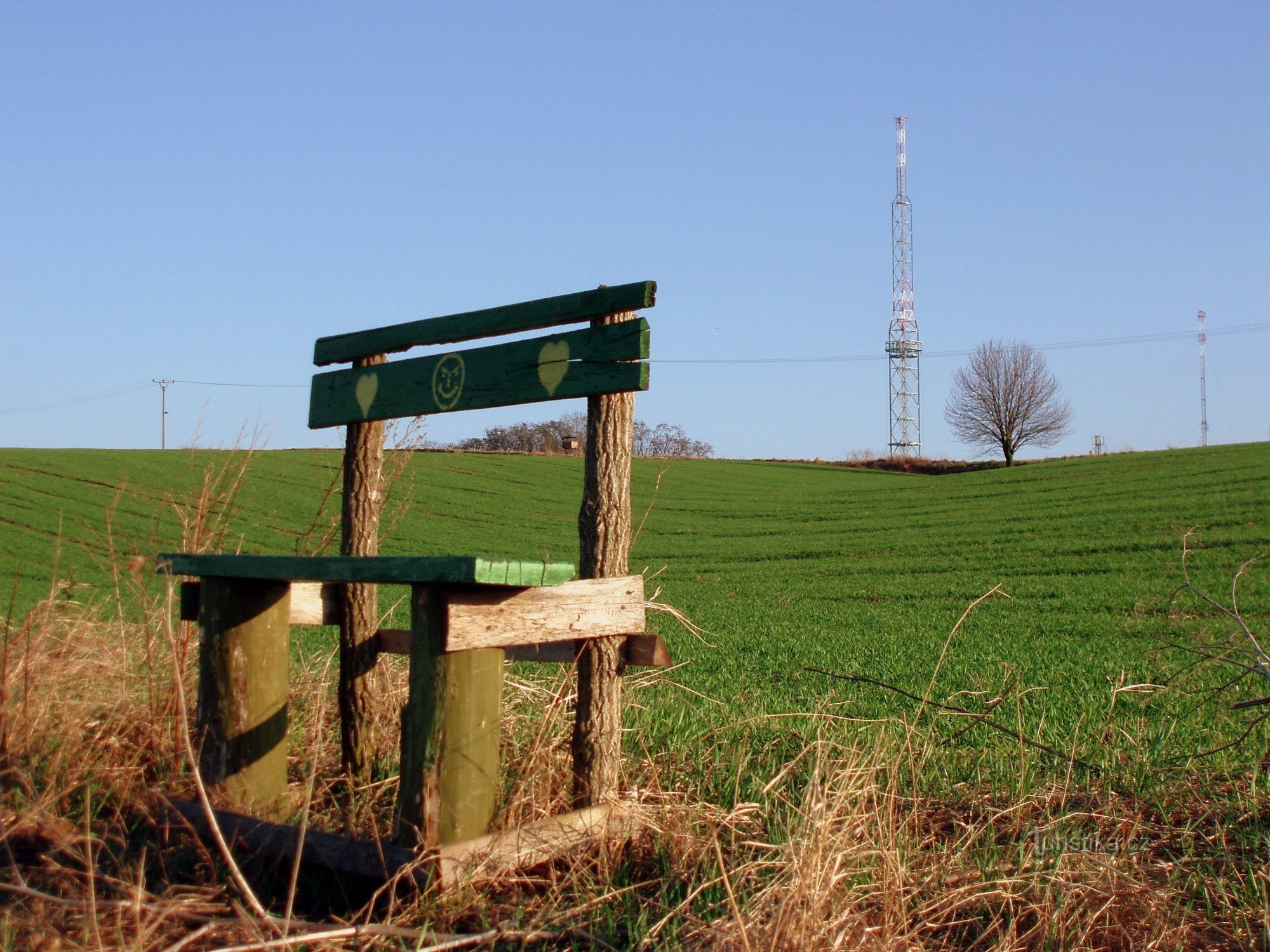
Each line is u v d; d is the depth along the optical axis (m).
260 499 36.22
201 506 5.49
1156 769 5.60
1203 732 6.99
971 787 5.39
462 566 3.39
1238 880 4.07
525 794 4.36
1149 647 13.26
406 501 6.33
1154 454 57.31
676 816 4.25
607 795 4.34
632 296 4.35
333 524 5.55
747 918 3.38
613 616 4.21
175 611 7.52
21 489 36.34
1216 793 5.20
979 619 17.66
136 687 5.30
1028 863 3.94
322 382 5.71
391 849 3.59
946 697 9.30
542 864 3.98
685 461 72.44
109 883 3.54
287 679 4.57
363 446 5.41
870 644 14.34
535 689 5.50
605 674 4.38
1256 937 3.62
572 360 4.54
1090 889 3.82
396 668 6.34
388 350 5.48
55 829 3.70
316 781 4.93
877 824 4.12
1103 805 4.96
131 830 4.21
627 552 4.53
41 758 4.51
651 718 6.24
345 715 5.04
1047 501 41.81
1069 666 11.66
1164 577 22.41
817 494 52.78
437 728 3.66
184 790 4.46
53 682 5.04
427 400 5.14
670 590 24.86
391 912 3.35
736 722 6.34
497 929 3.35
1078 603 19.28
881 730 5.27
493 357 4.88
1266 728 6.84
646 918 3.50
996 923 3.62
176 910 3.25
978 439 77.00
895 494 50.78
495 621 3.72
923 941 3.60
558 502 45.72
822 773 4.44
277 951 3.12
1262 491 36.59
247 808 4.29
